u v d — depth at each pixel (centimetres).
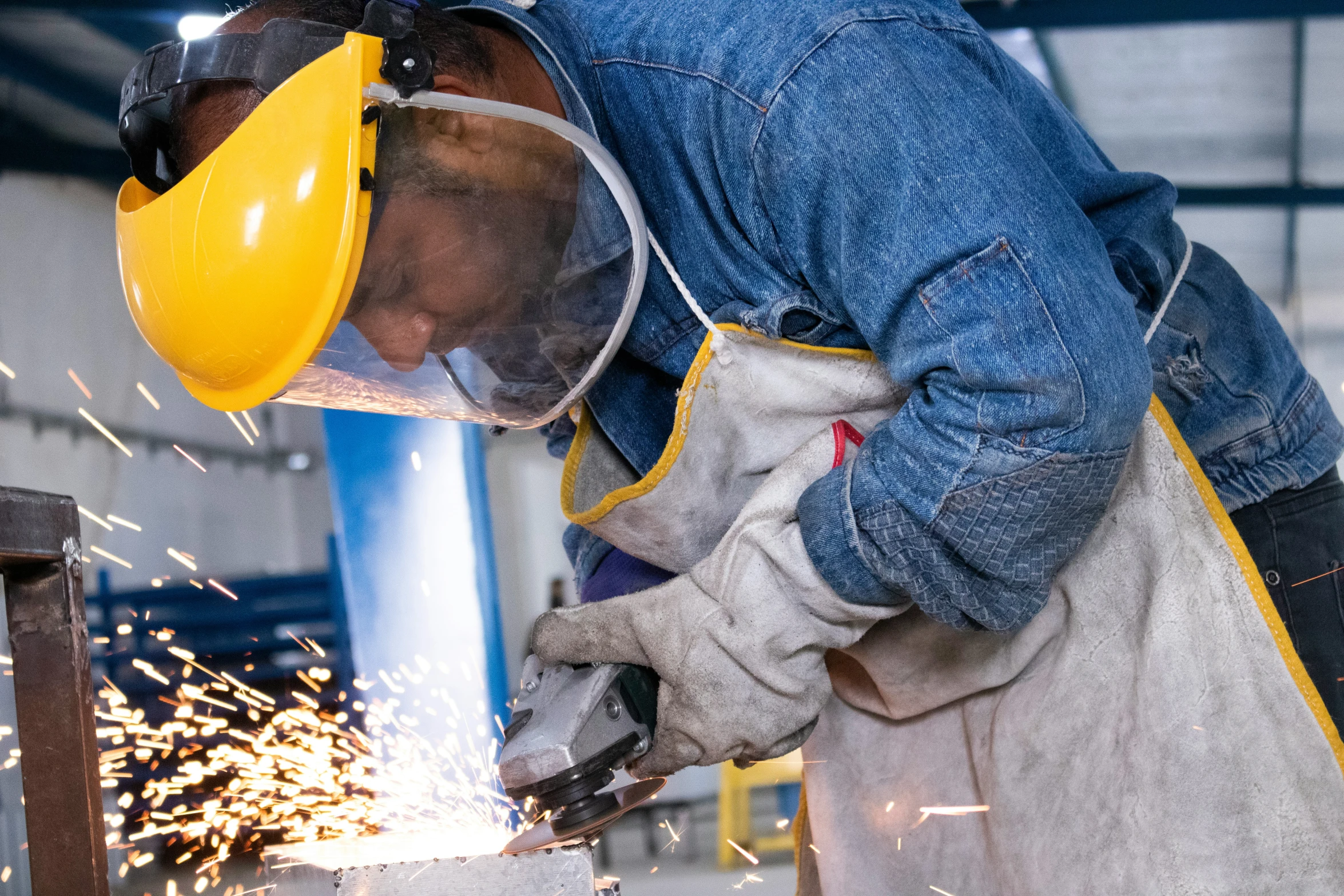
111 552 934
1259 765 108
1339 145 807
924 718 137
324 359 107
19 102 805
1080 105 794
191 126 100
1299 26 690
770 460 115
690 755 112
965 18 108
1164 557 112
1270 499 121
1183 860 109
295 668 587
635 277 104
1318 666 119
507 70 105
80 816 92
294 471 1233
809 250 100
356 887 104
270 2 106
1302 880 107
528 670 119
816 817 145
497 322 105
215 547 1077
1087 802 116
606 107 110
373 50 93
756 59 98
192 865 575
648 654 109
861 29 96
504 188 98
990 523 96
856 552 101
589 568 145
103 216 966
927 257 91
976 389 93
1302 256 913
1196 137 816
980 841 132
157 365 1034
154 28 739
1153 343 116
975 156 92
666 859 568
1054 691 119
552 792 104
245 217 93
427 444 302
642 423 121
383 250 97
